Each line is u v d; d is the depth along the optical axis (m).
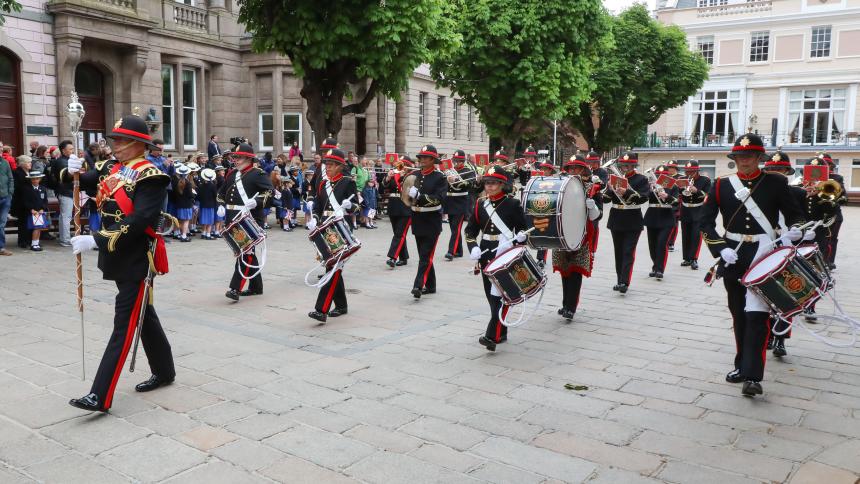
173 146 23.94
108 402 4.99
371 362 6.45
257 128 26.86
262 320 8.04
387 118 30.69
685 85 35.22
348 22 15.60
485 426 4.95
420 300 9.37
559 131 45.53
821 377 6.17
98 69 21.31
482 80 24.44
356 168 18.23
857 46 40.12
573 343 7.24
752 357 5.51
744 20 43.06
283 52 16.75
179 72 23.73
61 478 4.11
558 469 4.29
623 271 9.95
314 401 5.40
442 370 6.24
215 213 15.59
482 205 6.87
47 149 15.65
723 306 9.19
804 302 5.36
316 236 7.83
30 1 18.75
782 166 6.98
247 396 5.49
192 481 4.08
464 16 23.45
